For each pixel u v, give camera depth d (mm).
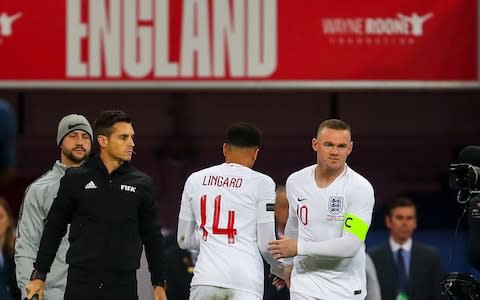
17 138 35094
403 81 30641
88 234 16859
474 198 17594
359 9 30531
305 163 36375
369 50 30594
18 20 30000
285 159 36406
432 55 30609
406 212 23766
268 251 17578
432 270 23812
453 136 36438
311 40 30422
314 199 17688
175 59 30172
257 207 17562
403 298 23625
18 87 29969
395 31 30609
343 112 36125
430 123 36344
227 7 30188
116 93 35375
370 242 34906
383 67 30609
